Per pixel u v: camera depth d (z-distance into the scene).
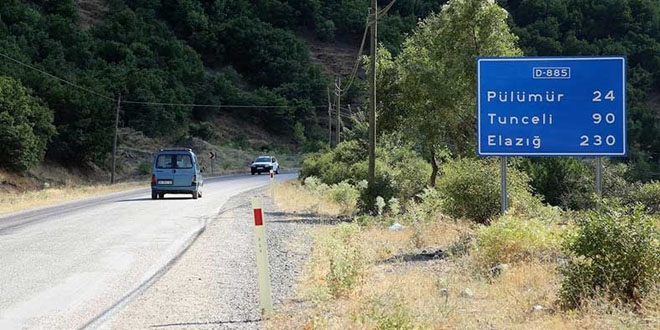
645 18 139.75
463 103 25.81
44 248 15.36
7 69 71.88
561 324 7.64
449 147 29.03
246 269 12.53
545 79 14.77
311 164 51.22
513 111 14.82
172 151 33.72
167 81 111.38
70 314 9.02
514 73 14.84
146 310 9.17
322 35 175.00
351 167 40.16
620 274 8.66
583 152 14.65
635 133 91.88
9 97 61.50
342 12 181.50
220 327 8.13
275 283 11.09
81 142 71.56
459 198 17.86
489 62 14.91
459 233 15.82
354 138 46.06
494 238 11.95
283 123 126.06
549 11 144.62
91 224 20.84
